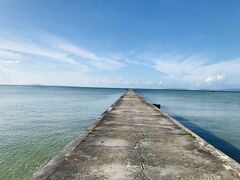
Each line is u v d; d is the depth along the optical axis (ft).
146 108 43.52
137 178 10.76
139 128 23.04
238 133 41.81
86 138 18.39
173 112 75.31
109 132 20.84
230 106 108.47
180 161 13.19
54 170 11.57
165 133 20.76
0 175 21.20
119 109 41.11
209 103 131.54
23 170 22.44
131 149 15.46
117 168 11.96
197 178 10.89
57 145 31.48
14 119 55.52
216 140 36.27
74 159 13.23
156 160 13.29
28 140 34.14
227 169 12.05
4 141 33.37
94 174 11.15
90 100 137.90
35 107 88.33
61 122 51.31
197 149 15.66
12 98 153.48
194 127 47.75
